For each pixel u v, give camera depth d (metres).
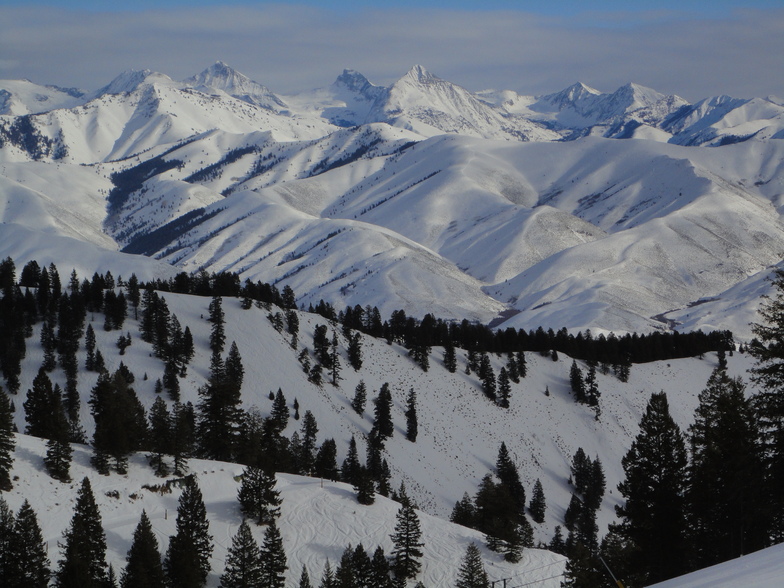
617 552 49.72
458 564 77.12
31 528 56.84
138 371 142.50
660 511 37.03
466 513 103.25
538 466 152.62
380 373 169.75
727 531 37.75
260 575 65.62
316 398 149.38
